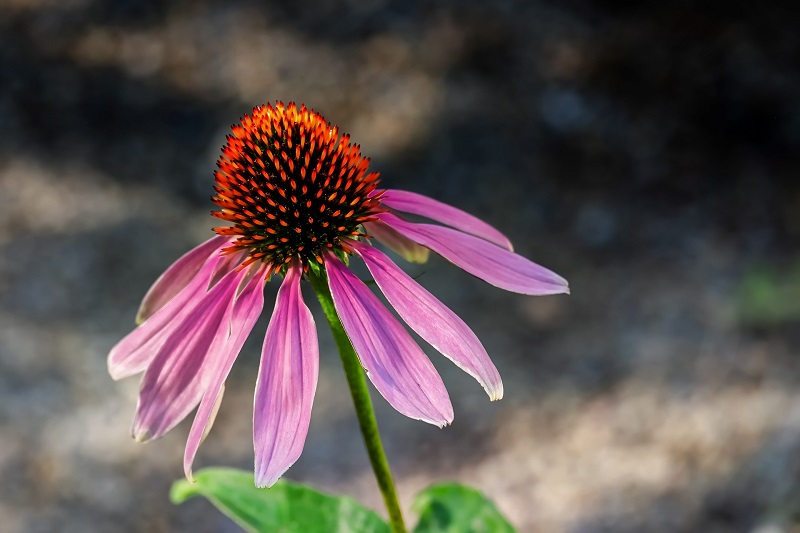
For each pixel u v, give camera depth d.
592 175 1.28
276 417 0.51
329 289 0.54
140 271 1.14
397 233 0.57
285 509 0.55
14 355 1.02
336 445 0.96
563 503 0.86
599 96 1.38
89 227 1.21
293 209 0.55
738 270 1.10
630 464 0.88
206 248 0.56
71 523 0.87
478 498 0.57
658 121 1.34
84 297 1.10
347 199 0.55
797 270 1.08
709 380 0.96
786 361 0.96
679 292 1.09
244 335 0.53
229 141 0.56
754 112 1.32
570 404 0.97
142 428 0.53
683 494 0.84
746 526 0.78
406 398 0.51
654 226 1.20
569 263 1.16
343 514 0.55
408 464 0.94
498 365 1.03
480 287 1.14
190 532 0.87
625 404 0.95
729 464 0.85
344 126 1.38
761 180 1.23
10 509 0.87
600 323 1.07
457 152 1.32
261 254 0.55
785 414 0.88
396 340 0.52
